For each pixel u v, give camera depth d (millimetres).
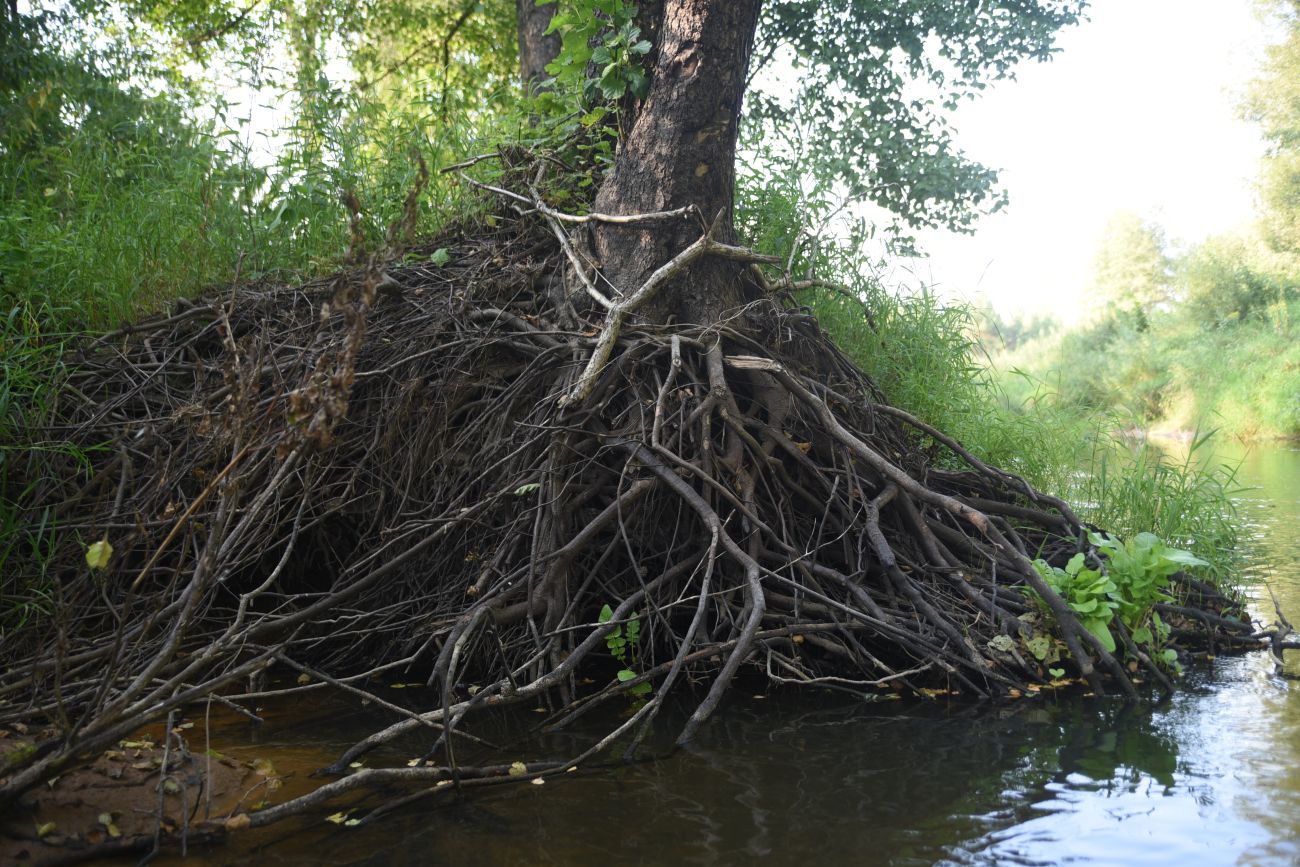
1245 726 3447
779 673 4207
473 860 2457
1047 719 3580
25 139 7785
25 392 4730
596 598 4336
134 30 11742
